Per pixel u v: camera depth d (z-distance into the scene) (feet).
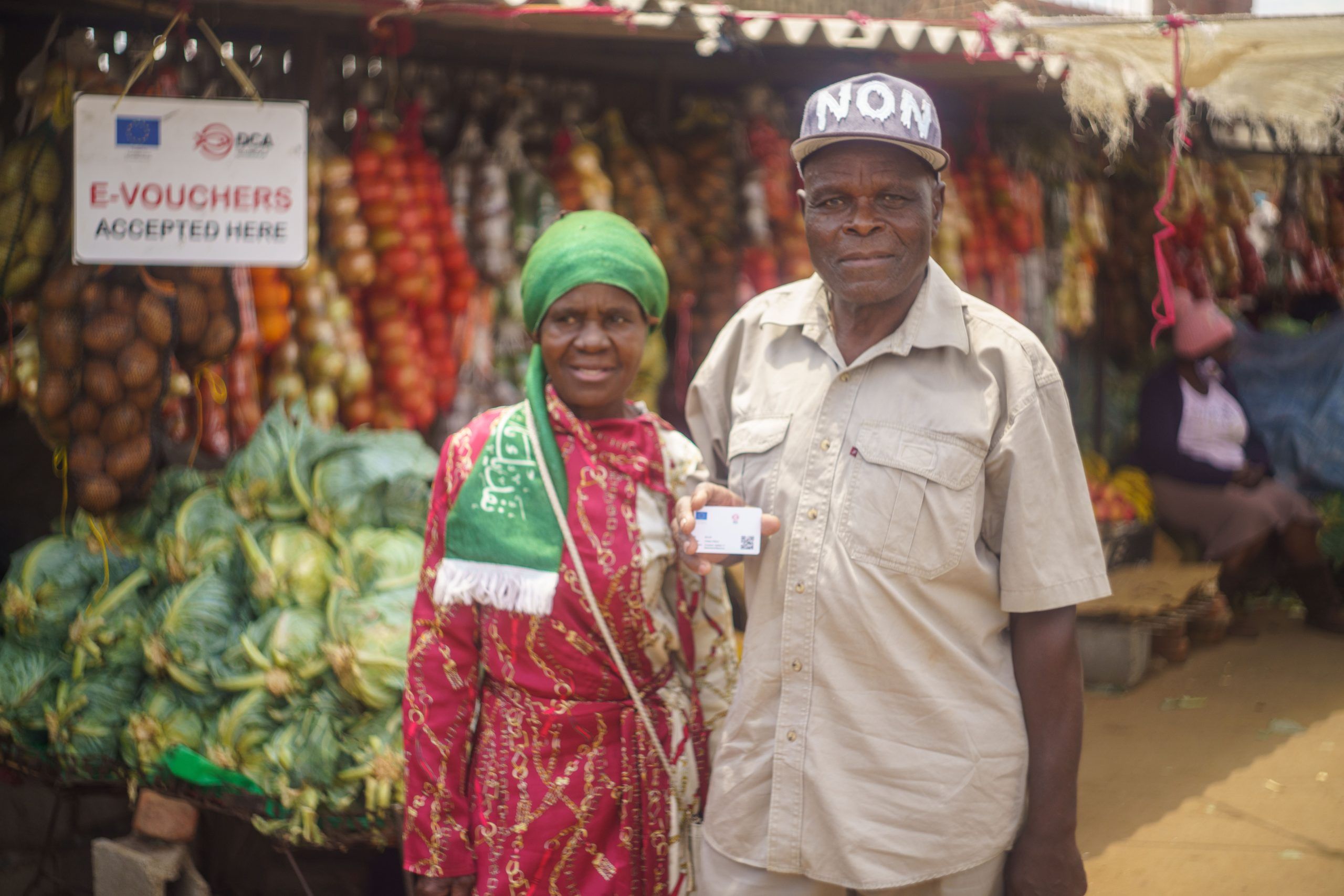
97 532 8.81
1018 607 5.34
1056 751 5.43
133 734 8.16
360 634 7.75
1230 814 11.69
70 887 9.57
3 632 8.91
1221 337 17.26
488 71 12.56
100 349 8.42
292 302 10.72
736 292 13.12
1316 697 15.23
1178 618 16.22
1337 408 19.53
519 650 5.89
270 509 8.68
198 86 10.89
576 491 5.92
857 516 5.33
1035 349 5.38
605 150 12.89
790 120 14.14
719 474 6.55
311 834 7.65
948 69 13.15
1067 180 16.57
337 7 9.57
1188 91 12.42
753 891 5.67
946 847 5.33
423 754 5.95
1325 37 11.42
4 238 8.86
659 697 6.18
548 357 6.02
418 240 11.19
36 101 9.30
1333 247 22.62
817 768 5.41
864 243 5.19
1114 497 17.13
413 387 11.33
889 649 5.31
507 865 5.82
